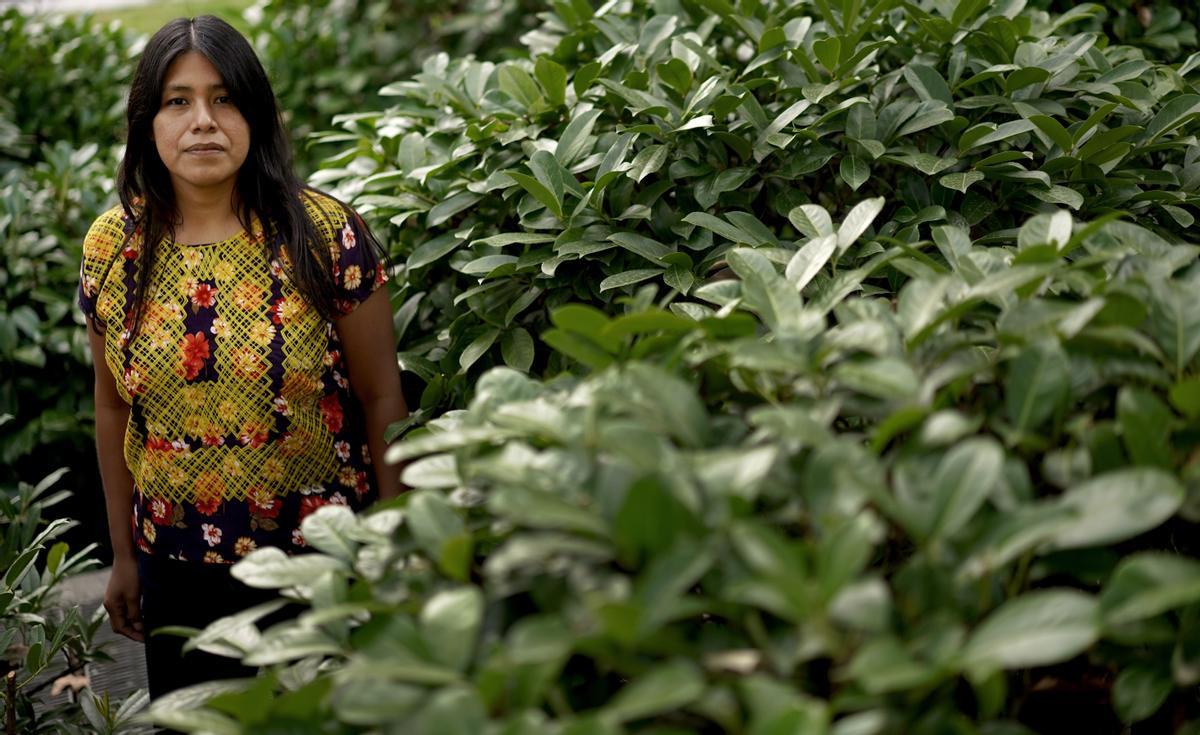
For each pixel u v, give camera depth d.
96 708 2.24
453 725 0.91
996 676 1.00
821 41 2.16
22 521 2.43
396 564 1.29
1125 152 2.13
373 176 2.45
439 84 2.59
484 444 1.29
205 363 2.03
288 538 2.12
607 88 2.29
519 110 2.45
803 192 2.28
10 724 2.18
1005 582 1.15
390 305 2.25
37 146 4.73
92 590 3.36
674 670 0.92
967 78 2.36
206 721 1.09
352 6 5.09
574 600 1.01
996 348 1.42
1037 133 2.18
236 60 2.01
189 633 1.30
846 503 1.04
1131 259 1.37
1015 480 1.12
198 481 2.07
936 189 2.20
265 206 2.06
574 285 2.20
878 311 1.37
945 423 1.11
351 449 2.20
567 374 1.50
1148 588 0.97
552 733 0.89
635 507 1.01
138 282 2.05
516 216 2.40
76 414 3.51
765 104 2.43
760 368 1.27
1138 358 1.24
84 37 5.05
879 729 0.97
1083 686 1.37
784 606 0.96
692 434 1.17
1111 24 3.40
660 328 1.37
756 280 1.48
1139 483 1.02
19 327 3.46
